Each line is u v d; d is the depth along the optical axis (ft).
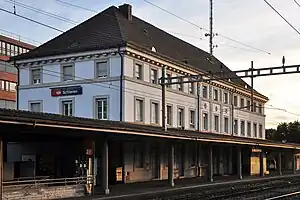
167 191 82.99
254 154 156.66
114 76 114.83
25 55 128.16
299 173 170.81
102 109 116.98
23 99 128.47
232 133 172.55
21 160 94.27
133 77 116.67
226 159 155.12
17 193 62.64
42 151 91.81
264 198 75.56
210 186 97.71
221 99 165.48
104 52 116.06
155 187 91.45
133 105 116.06
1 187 58.80
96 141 82.58
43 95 125.59
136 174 108.37
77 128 62.28
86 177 74.74
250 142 124.06
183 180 117.19
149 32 143.54
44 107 125.29
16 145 95.30
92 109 117.70
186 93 139.74
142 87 119.55
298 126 298.97
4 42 223.10
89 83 118.52
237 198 75.66
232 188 93.40
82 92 119.65
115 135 77.41
